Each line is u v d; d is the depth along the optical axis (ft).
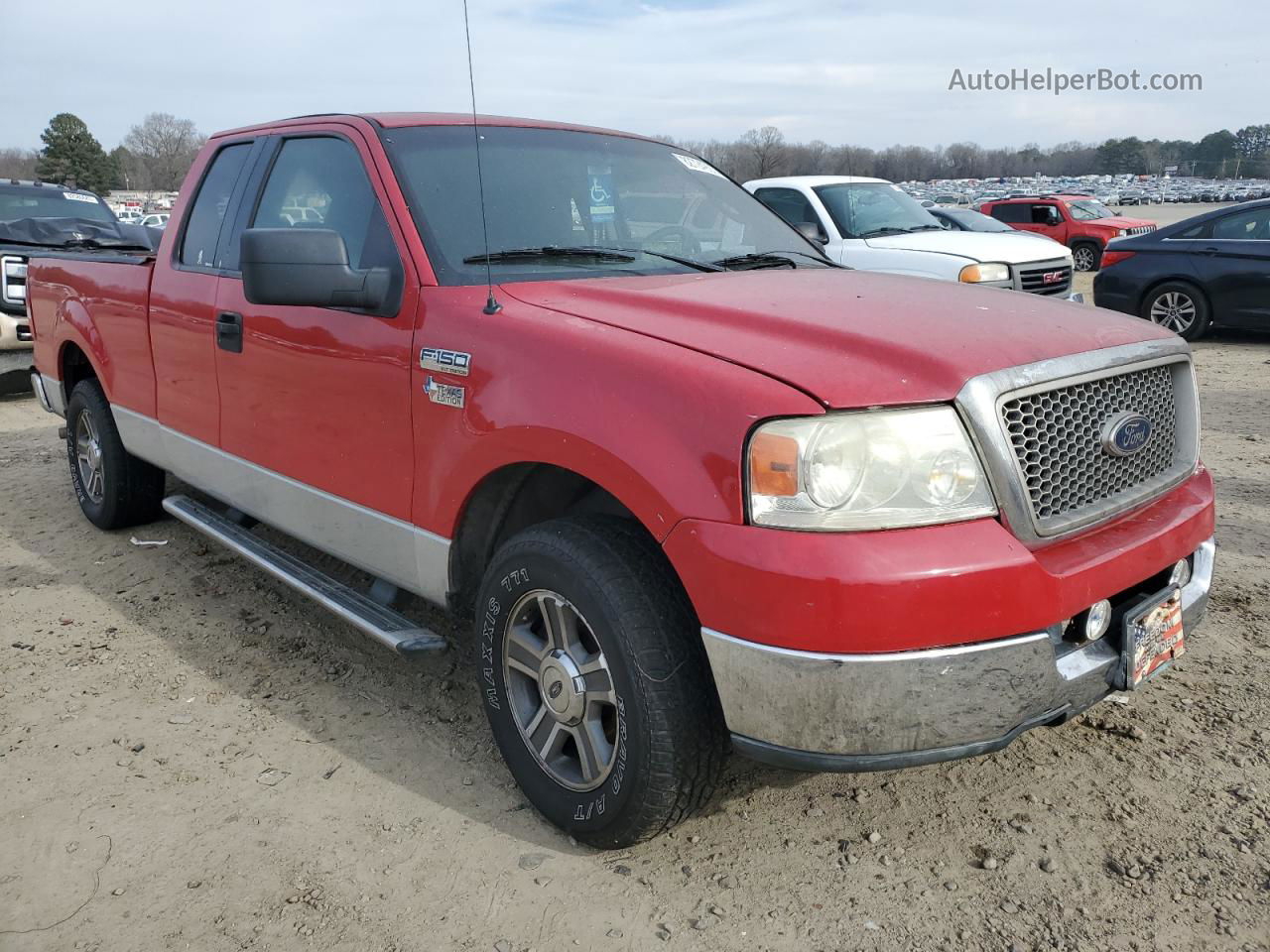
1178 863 8.27
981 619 6.81
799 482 6.77
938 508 6.93
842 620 6.62
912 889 8.05
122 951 7.45
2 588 14.43
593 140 12.15
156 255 14.24
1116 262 38.65
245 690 11.41
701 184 12.58
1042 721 7.39
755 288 9.37
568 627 8.25
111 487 16.10
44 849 8.61
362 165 10.55
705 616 7.09
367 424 9.98
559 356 8.11
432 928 7.67
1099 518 7.89
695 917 7.75
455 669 11.92
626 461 7.41
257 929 7.67
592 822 8.25
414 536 9.65
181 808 9.18
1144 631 7.92
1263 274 34.94
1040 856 8.39
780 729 6.99
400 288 9.59
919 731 6.87
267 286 9.10
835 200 32.12
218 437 12.62
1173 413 9.13
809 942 7.48
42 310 17.40
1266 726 10.23
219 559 15.43
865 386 6.98
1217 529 16.16
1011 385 7.28
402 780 9.63
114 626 13.12
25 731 10.52
